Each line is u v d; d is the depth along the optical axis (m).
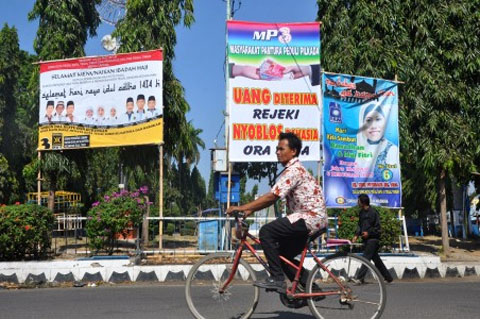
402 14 14.31
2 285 9.27
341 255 5.36
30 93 16.19
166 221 14.82
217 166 12.90
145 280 9.90
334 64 14.24
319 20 15.04
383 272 9.45
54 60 13.78
